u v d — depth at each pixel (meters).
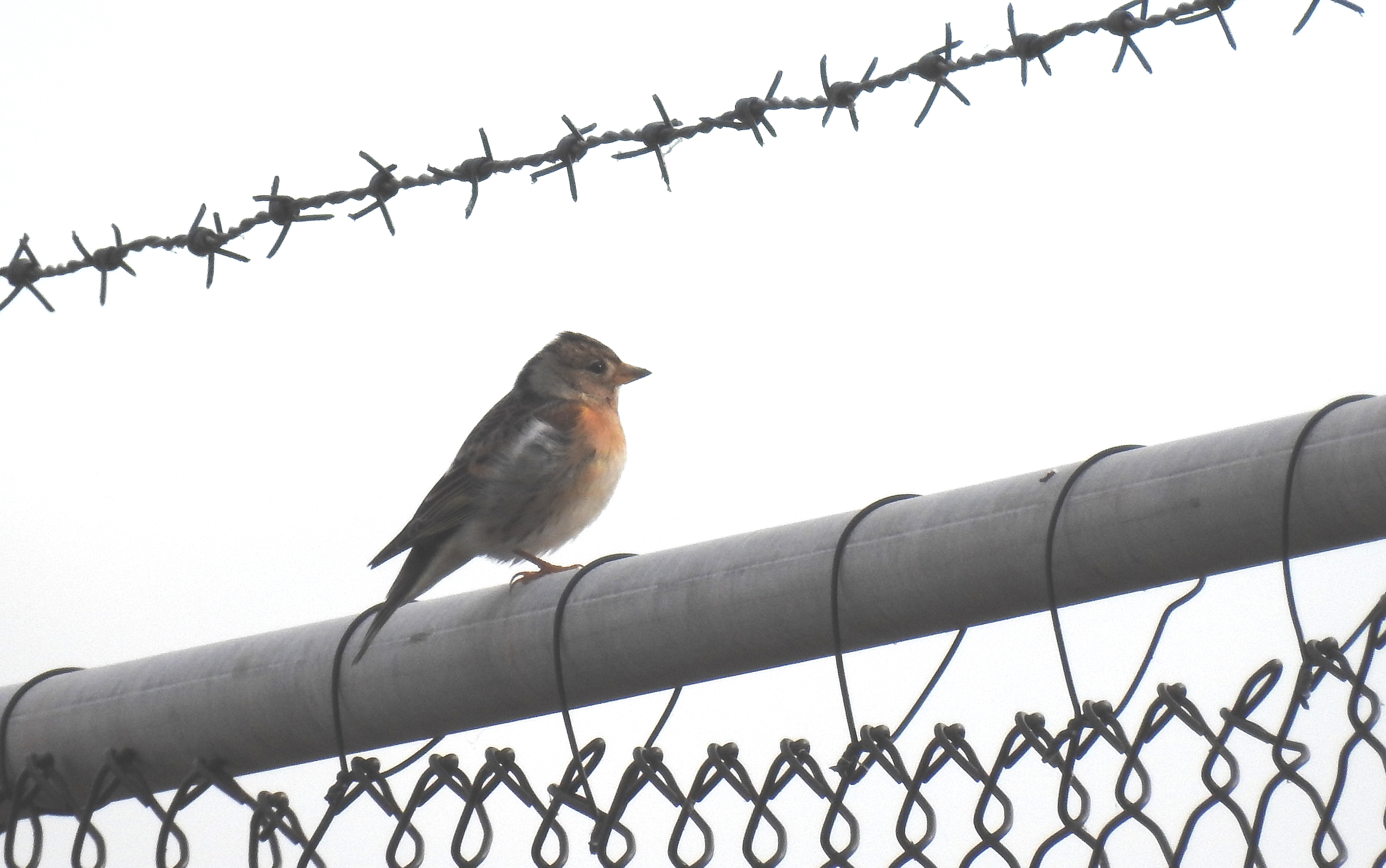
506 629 6.73
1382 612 5.72
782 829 6.57
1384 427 5.34
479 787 7.11
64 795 7.73
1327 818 5.71
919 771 6.36
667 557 6.52
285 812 7.45
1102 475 5.80
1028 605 5.99
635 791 6.71
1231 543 5.61
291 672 7.16
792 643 6.30
